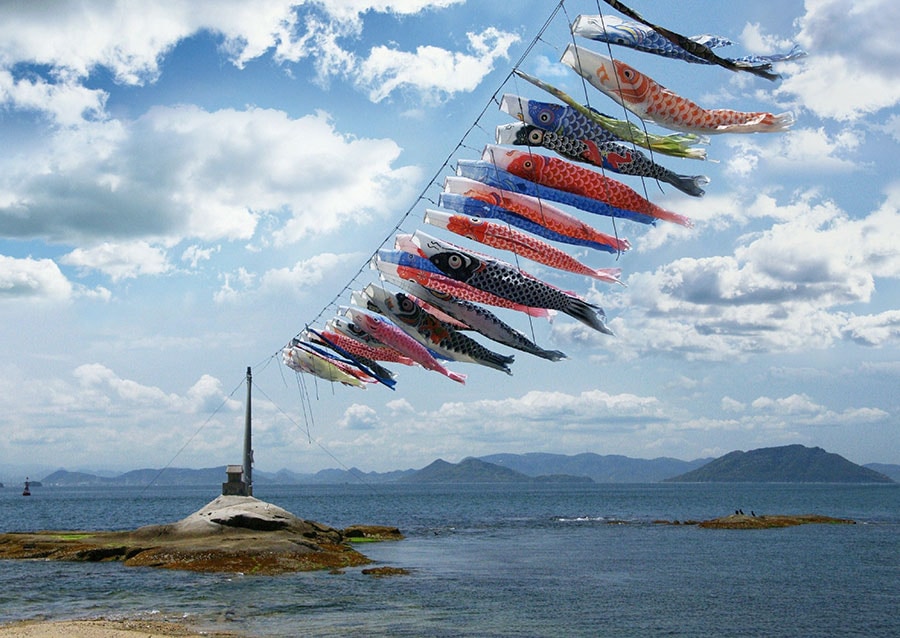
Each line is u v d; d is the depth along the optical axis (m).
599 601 28.72
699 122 13.73
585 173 15.65
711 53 12.82
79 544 38.00
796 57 12.96
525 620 24.56
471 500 177.12
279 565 33.84
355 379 29.58
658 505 143.88
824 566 41.19
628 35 13.30
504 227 17.31
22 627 20.98
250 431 40.34
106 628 20.92
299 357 29.41
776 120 13.62
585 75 13.91
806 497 192.25
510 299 17.19
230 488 40.28
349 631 21.77
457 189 16.70
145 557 34.97
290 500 175.88
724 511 117.62
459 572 36.69
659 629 23.81
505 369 19.88
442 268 17.22
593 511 118.62
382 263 18.67
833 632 23.80
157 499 188.12
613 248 16.56
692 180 15.17
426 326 19.77
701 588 32.62
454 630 22.52
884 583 34.53
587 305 16.86
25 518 97.62
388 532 58.56
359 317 21.42
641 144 14.86
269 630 21.56
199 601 26.12
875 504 144.00
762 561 43.59
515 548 51.09
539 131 15.37
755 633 23.52
